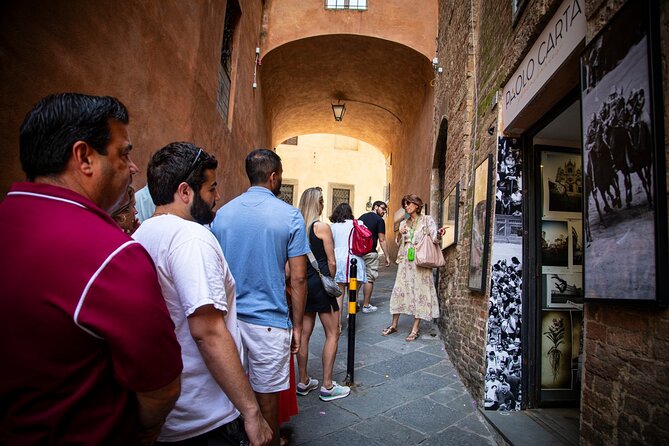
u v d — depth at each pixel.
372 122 13.41
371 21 8.90
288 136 15.02
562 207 3.44
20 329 0.76
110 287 0.83
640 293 1.45
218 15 5.52
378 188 22.61
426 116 8.60
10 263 0.78
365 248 5.58
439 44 7.63
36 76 2.19
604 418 1.68
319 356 4.61
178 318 1.37
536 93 2.74
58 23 2.37
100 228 0.89
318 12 9.02
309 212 3.64
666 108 1.39
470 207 4.16
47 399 0.78
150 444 1.03
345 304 7.19
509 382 3.21
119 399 0.88
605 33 1.73
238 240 2.10
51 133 0.92
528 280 3.30
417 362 4.39
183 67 4.32
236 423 1.46
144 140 3.48
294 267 2.26
